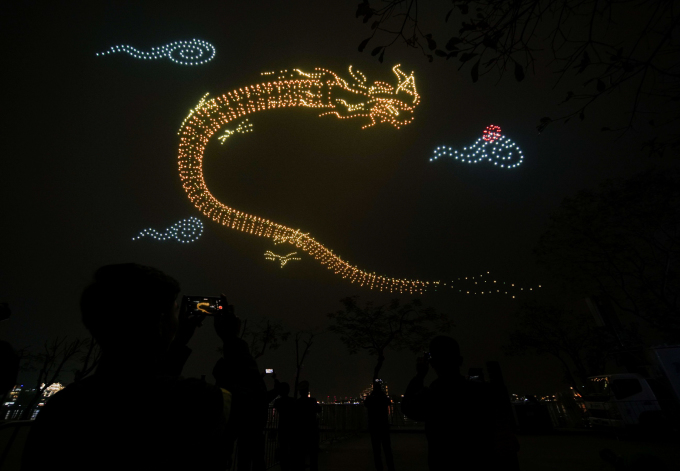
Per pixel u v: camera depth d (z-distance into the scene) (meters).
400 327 12.86
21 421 2.24
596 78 2.87
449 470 2.06
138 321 1.09
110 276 1.16
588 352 15.28
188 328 1.73
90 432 0.93
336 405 12.25
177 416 1.01
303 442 5.30
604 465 6.62
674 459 6.88
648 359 10.23
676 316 11.27
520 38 2.82
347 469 6.68
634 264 12.05
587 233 12.64
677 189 11.27
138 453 0.93
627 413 9.84
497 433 2.21
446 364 2.39
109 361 1.05
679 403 9.18
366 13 3.09
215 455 1.08
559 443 9.61
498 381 2.82
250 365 1.67
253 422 1.36
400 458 7.85
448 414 2.19
